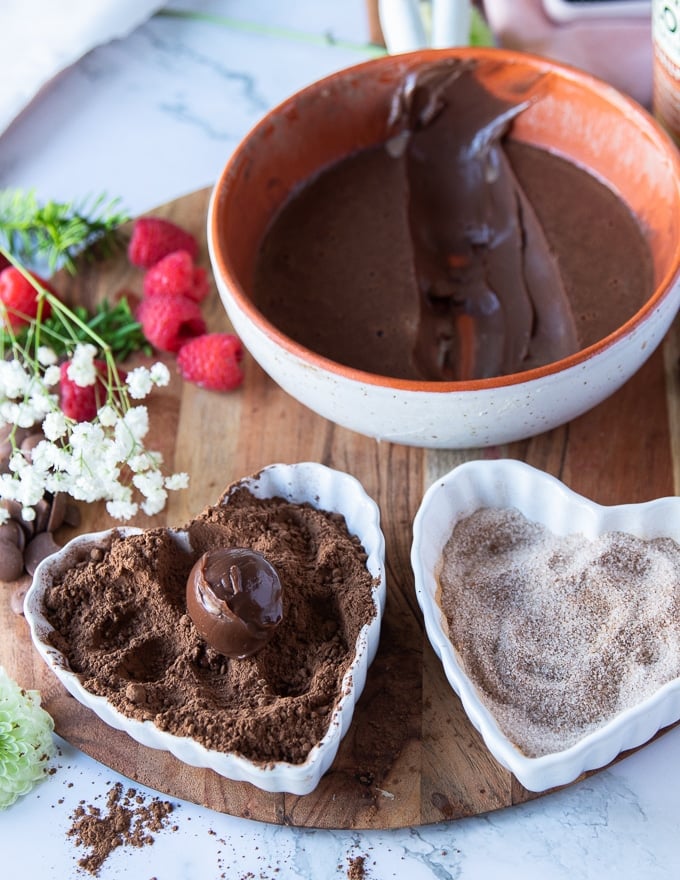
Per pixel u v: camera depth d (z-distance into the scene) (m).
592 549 0.52
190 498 0.57
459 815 0.49
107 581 0.52
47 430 0.54
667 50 0.57
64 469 0.55
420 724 0.51
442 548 0.53
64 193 0.69
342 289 0.58
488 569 0.52
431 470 0.57
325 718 0.48
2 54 0.72
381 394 0.51
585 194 0.60
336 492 0.54
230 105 0.72
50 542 0.55
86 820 0.50
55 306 0.60
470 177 0.62
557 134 0.61
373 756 0.50
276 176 0.60
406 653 0.52
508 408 0.52
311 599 0.51
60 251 0.64
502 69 0.60
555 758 0.46
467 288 0.59
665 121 0.60
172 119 0.72
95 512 0.57
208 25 0.76
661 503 0.51
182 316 0.60
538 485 0.52
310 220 0.61
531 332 0.57
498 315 0.58
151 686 0.50
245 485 0.54
